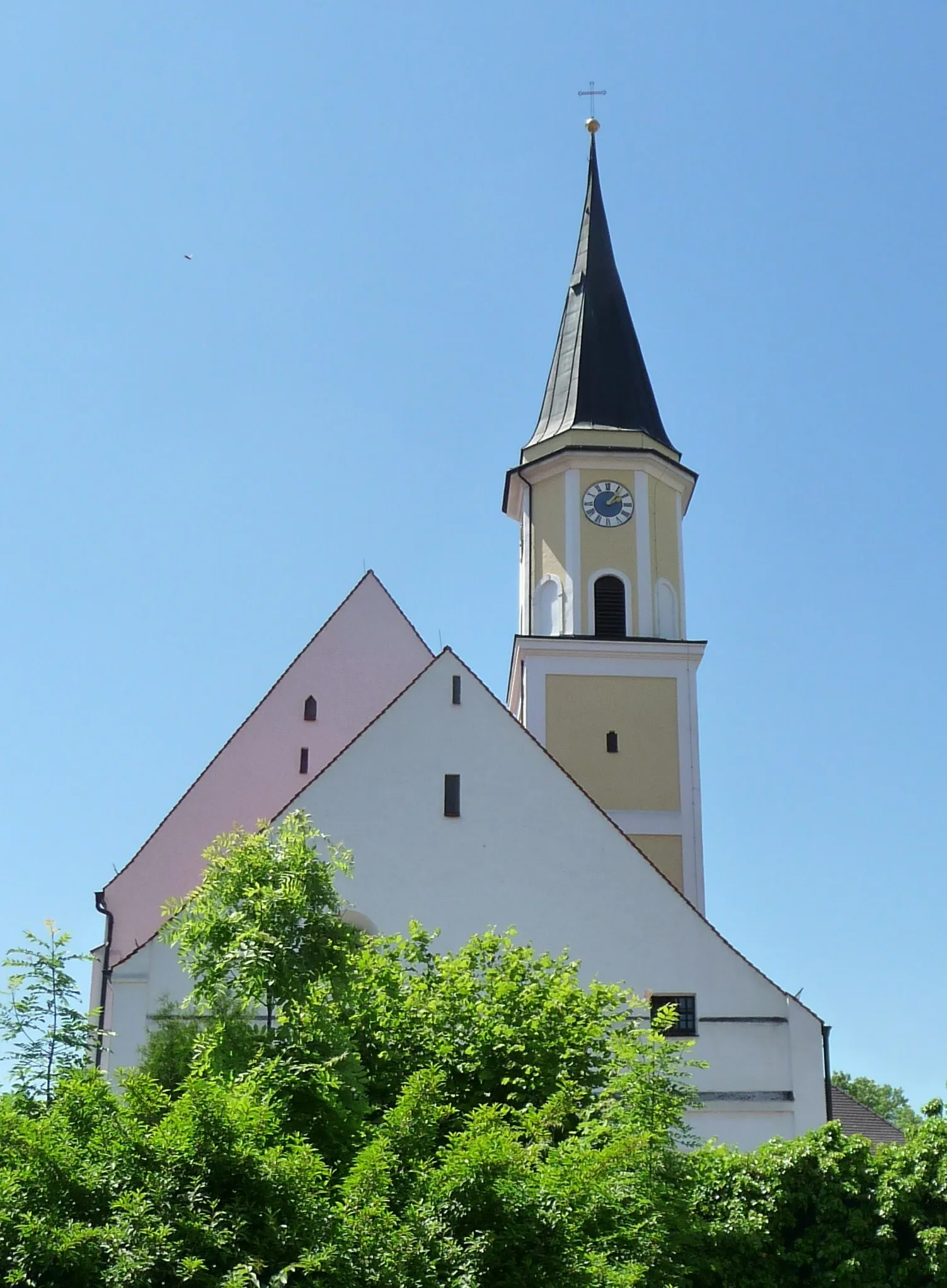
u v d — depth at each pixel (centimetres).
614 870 2925
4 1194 1284
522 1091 1959
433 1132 1501
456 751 2986
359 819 2942
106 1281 1226
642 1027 2812
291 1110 1616
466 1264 1340
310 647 3625
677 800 3866
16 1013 1623
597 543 4100
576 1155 1560
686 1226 1784
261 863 1897
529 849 2934
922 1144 1977
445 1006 2053
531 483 4231
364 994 2033
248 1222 1311
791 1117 2769
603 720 3916
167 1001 2739
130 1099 1454
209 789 3469
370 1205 1334
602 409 4281
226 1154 1341
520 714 4109
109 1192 1306
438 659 3036
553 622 4088
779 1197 1975
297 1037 1681
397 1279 1296
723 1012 2834
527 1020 2064
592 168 4725
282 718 3556
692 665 3962
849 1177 1984
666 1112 1880
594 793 3856
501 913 2895
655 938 2883
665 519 4181
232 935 1830
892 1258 1948
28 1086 1592
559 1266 1429
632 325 4484
